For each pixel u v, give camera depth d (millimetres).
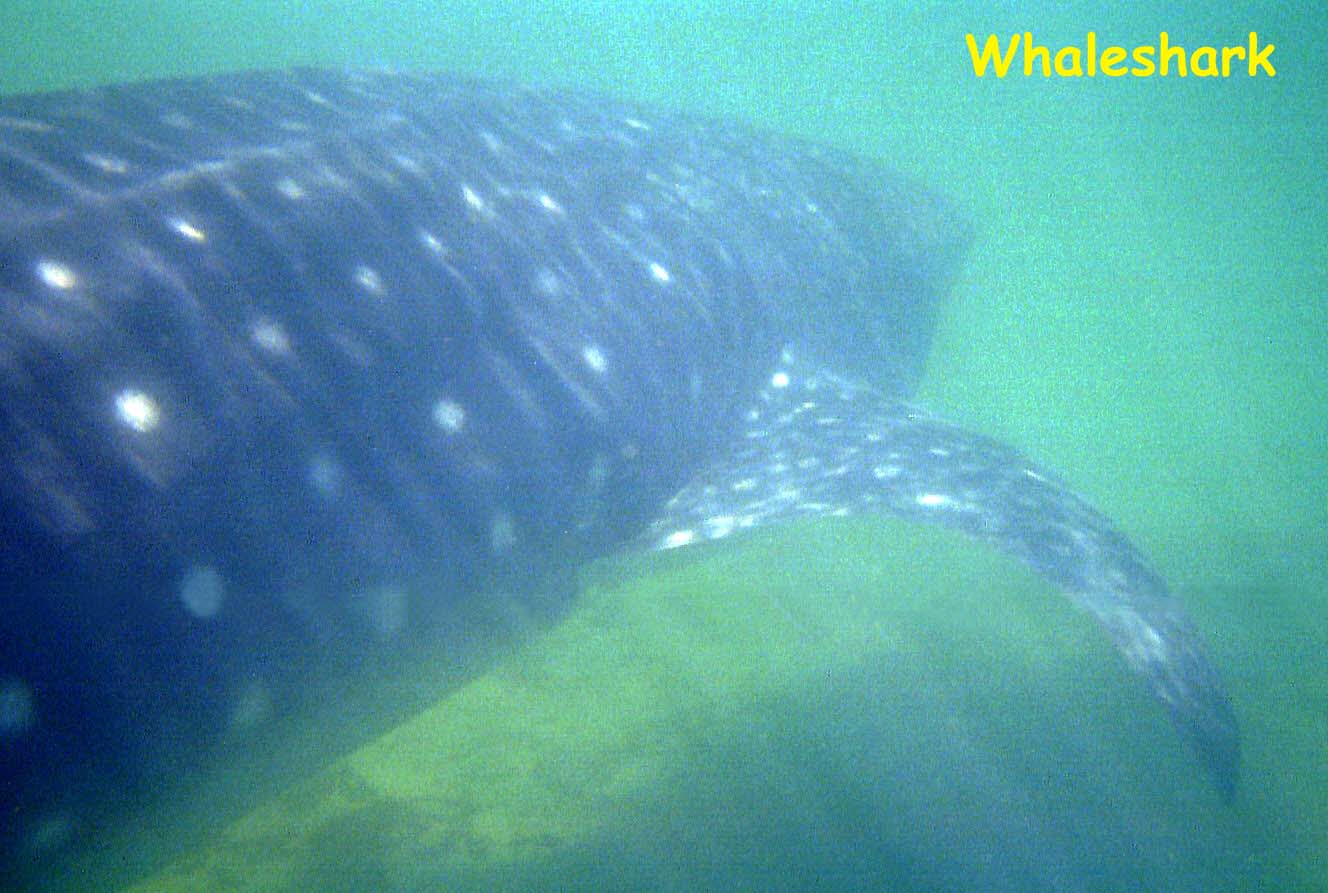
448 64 28578
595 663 3932
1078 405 11055
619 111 5145
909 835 3260
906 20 46625
